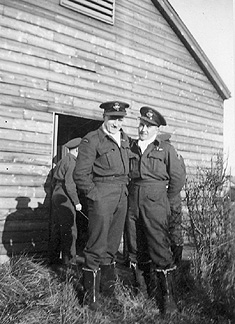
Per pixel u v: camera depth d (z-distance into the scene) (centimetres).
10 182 532
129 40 716
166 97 795
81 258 571
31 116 557
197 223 412
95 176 371
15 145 539
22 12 556
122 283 411
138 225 385
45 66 579
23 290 382
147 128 374
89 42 644
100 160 364
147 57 752
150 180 370
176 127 822
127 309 355
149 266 390
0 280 387
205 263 396
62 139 790
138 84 729
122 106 372
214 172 409
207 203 406
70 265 503
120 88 693
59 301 362
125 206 378
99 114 650
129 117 709
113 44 685
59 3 601
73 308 349
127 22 714
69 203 505
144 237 387
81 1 629
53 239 559
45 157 569
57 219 535
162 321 336
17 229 536
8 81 537
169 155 372
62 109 596
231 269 378
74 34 621
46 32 583
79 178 358
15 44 546
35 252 551
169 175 376
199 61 873
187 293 384
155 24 773
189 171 846
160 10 779
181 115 834
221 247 391
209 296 371
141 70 738
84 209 624
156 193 365
